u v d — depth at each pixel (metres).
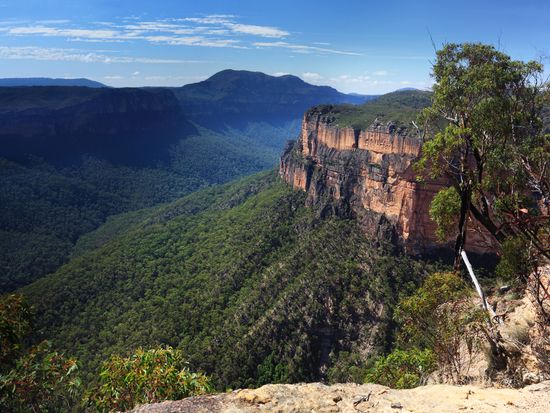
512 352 12.23
